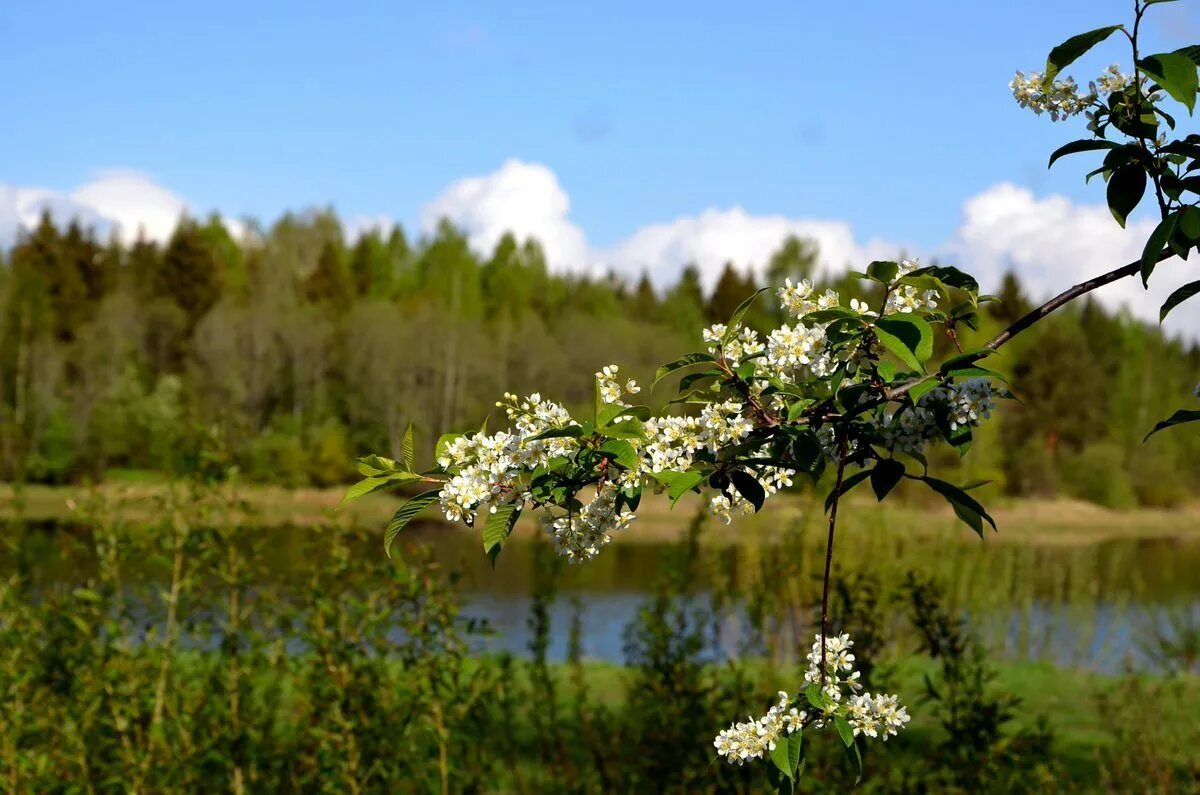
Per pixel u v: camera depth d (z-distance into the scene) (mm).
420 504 1963
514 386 45125
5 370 40875
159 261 59719
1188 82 1722
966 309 2049
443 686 4863
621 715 6883
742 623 7793
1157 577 19281
